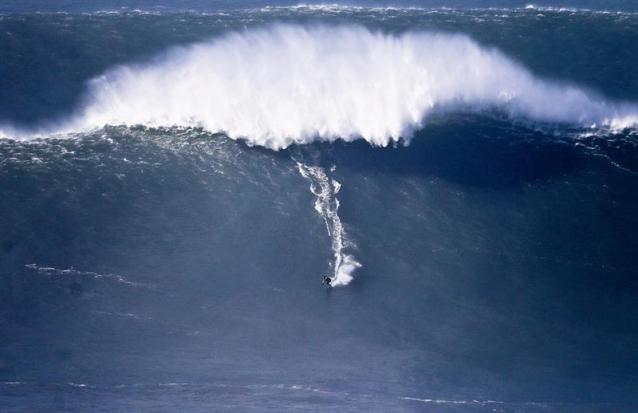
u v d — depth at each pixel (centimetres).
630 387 9719
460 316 10631
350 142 13200
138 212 11812
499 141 13388
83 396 9131
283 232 11644
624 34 14750
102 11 15200
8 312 10338
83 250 11194
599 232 11962
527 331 10481
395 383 9600
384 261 11338
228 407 9006
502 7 15625
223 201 12094
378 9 15388
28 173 12238
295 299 10688
